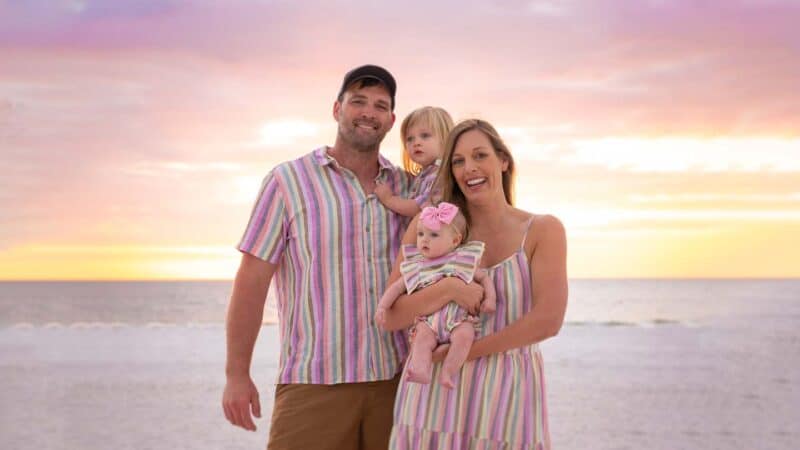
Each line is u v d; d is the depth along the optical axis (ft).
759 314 158.20
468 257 11.25
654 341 115.65
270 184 13.08
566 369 89.30
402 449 11.14
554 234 11.15
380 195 12.88
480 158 11.28
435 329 11.16
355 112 12.71
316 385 12.48
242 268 13.01
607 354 101.14
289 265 12.98
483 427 10.85
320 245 12.60
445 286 11.11
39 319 157.17
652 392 76.07
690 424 61.93
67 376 82.28
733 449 53.93
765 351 105.19
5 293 209.36
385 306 11.66
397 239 12.87
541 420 11.14
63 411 63.98
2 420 60.54
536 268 11.08
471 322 11.09
